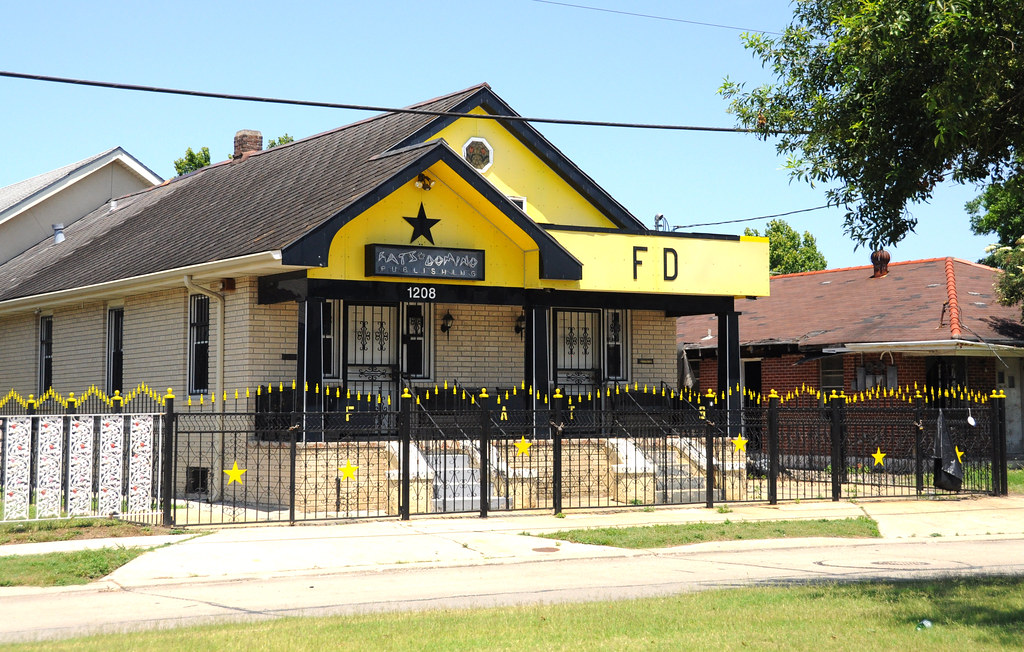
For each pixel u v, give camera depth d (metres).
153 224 26.19
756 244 21.86
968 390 25.17
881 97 11.38
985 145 11.32
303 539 14.50
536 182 23.14
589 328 22.88
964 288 27.84
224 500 19.25
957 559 13.73
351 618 9.44
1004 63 10.50
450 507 17.84
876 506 18.80
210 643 8.25
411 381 20.56
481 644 8.22
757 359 28.81
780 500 19.34
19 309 26.14
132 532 14.88
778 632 8.53
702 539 15.13
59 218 34.44
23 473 15.35
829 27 12.21
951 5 10.30
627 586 11.60
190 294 20.83
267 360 19.20
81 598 11.09
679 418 20.31
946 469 20.12
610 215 23.86
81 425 15.51
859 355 26.33
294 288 18.14
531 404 19.78
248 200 22.89
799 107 12.37
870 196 11.74
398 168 18.14
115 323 23.59
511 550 14.05
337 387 19.44
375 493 18.03
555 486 17.44
